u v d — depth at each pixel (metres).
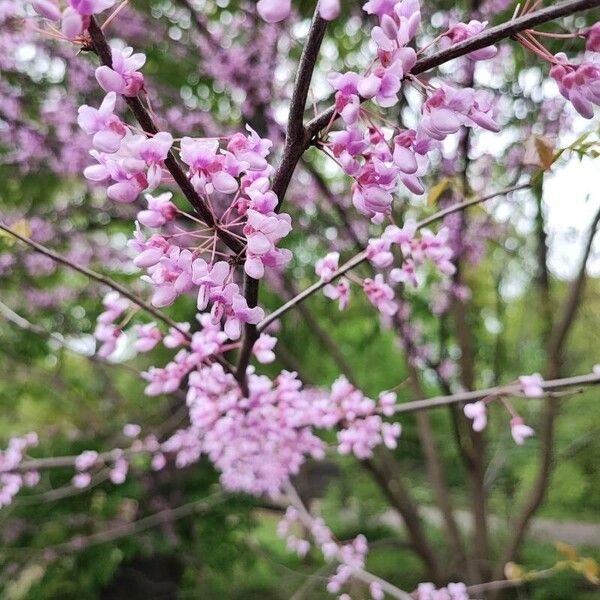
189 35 3.37
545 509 9.61
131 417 5.41
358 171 0.88
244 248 0.95
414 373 4.11
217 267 0.86
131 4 3.15
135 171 0.82
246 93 3.18
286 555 6.75
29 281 4.16
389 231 1.59
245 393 1.88
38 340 4.29
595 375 1.77
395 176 0.87
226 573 4.61
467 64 2.83
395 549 6.77
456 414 4.11
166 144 0.81
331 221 3.53
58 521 4.43
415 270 1.64
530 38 0.86
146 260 0.90
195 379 1.78
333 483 8.63
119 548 4.41
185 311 4.29
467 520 7.89
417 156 0.91
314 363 5.53
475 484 4.33
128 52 0.85
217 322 0.92
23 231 1.57
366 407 2.18
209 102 3.86
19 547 4.41
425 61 0.89
